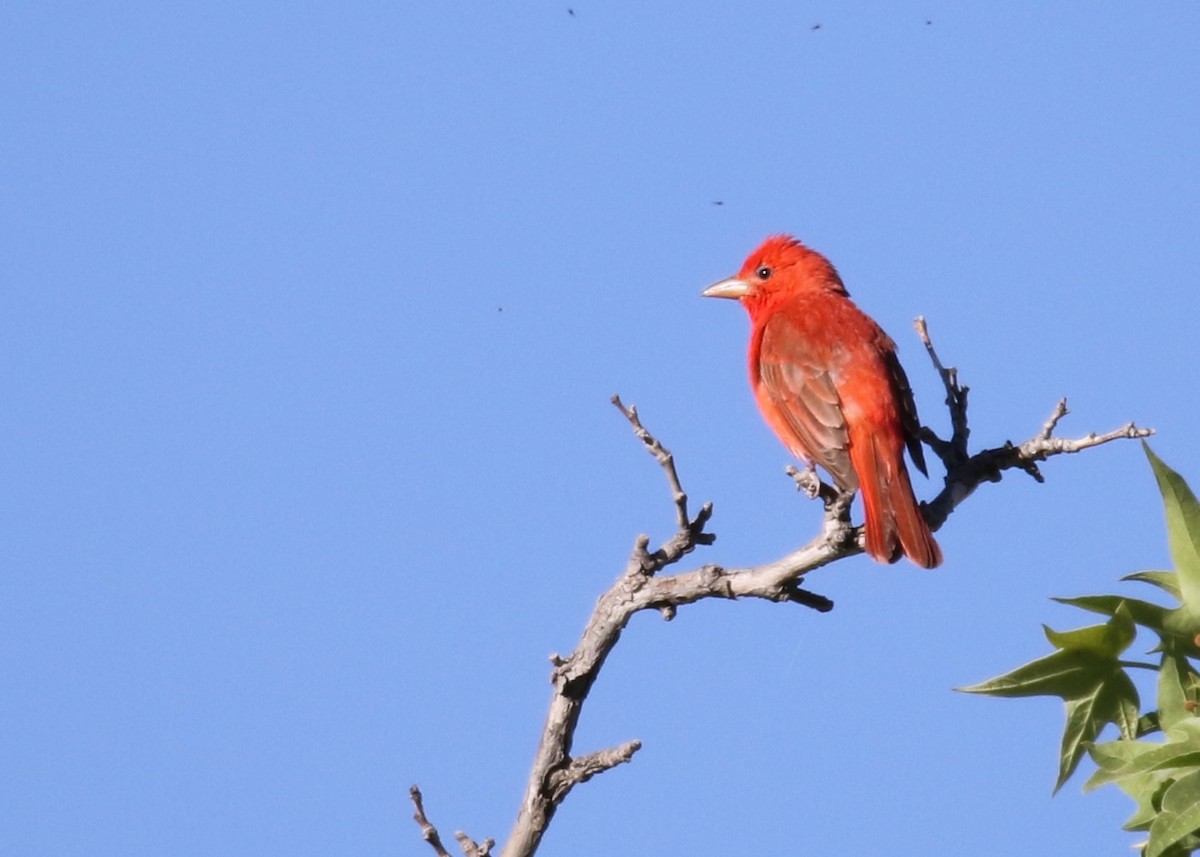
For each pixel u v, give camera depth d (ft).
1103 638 30.86
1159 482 31.04
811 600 37.01
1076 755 31.53
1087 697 31.32
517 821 37.32
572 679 37.22
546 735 37.29
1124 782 28.25
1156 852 26.09
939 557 43.73
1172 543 30.91
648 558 37.40
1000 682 31.40
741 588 36.86
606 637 37.19
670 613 37.27
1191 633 30.50
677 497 36.83
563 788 37.01
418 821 35.70
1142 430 40.37
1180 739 27.71
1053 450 43.09
